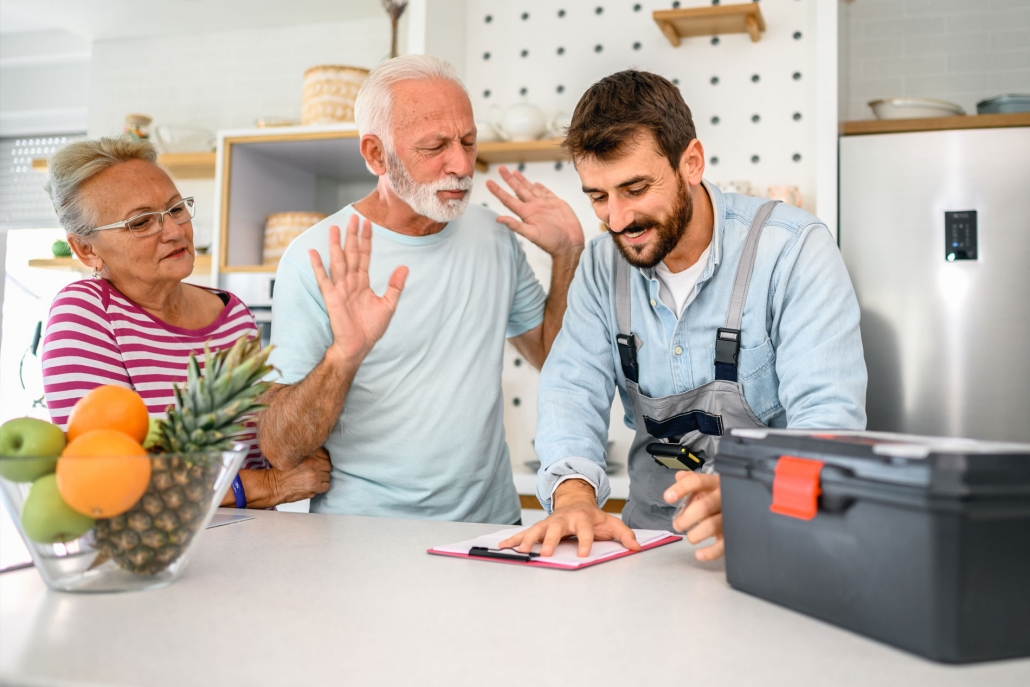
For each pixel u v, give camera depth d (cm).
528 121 306
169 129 377
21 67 501
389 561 100
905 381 282
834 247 141
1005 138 278
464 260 173
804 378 133
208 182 411
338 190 398
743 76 307
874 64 334
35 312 485
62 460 79
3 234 171
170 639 70
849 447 72
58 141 518
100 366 150
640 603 82
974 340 278
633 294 154
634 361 156
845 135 293
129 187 153
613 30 320
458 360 171
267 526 123
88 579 84
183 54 428
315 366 160
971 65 327
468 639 71
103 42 439
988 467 63
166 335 162
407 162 159
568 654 67
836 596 74
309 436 154
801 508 75
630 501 168
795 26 304
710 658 67
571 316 162
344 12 396
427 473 167
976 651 65
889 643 69
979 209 279
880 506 68
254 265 357
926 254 282
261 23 411
